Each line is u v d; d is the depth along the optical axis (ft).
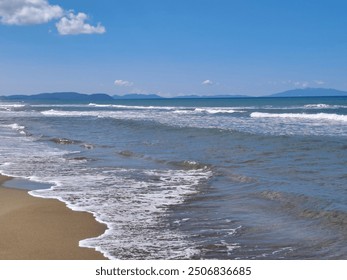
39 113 187.11
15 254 20.34
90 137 79.66
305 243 21.72
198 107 266.57
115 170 45.34
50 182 38.83
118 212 28.17
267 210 28.09
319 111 177.37
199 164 46.60
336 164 44.47
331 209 27.04
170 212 28.22
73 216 27.02
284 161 47.11
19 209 28.78
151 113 180.04
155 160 51.47
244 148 57.57
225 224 25.31
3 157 55.16
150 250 20.99
